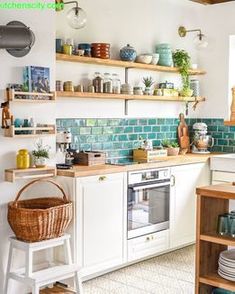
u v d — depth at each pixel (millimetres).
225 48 5977
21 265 3834
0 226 3691
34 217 3469
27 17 3783
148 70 5465
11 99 3592
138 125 5402
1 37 3451
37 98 3791
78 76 4715
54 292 3881
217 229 3090
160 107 5680
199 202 3035
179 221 5062
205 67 6133
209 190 2969
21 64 3764
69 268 3652
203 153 5809
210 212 3117
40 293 3854
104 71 4980
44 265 3967
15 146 3764
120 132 5191
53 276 3521
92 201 4035
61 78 4562
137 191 4508
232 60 6020
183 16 5941
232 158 5227
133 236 4480
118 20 5113
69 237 3750
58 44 4344
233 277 2979
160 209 4809
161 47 5473
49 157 3988
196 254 3061
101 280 4195
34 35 3809
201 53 6152
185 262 4703
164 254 4977
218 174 5375
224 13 5957
